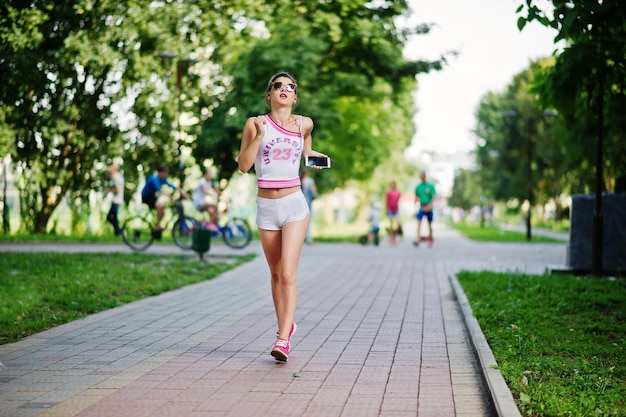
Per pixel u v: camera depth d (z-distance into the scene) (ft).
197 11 96.22
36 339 30.68
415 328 33.94
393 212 107.14
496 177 234.58
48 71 83.71
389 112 159.33
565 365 24.99
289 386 23.12
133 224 77.71
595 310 37.78
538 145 184.14
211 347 29.19
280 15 107.86
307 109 107.86
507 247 102.37
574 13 37.50
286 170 27.07
